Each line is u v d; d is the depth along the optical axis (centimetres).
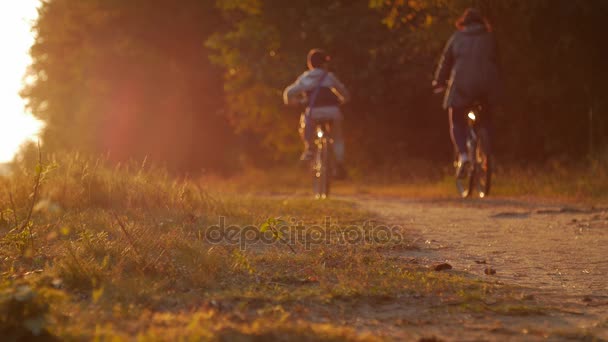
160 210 1894
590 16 4538
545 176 3884
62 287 1006
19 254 1255
